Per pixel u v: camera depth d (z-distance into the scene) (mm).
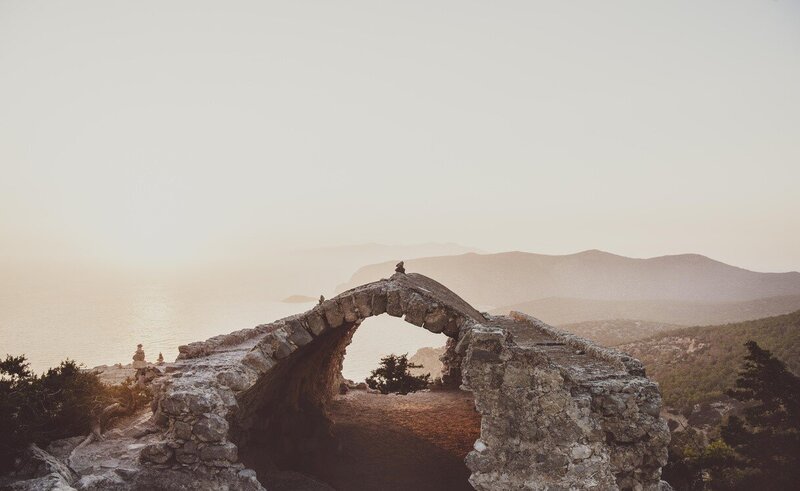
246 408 14219
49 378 14344
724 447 30875
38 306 158500
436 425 20531
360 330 127562
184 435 11922
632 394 12094
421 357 76500
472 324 12867
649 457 11945
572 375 13000
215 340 16547
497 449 11734
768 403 30594
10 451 12039
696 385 46906
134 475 11789
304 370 17500
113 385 18281
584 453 11586
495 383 11883
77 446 13203
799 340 46656
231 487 11719
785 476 27703
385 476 15805
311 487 14281
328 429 18109
